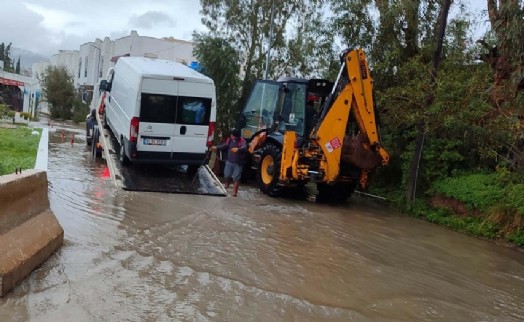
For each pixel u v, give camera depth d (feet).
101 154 53.36
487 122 39.50
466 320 19.27
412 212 42.37
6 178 18.94
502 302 22.08
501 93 39.47
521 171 37.60
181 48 139.54
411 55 50.03
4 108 87.76
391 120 46.37
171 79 39.34
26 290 16.80
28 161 37.45
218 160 50.44
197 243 25.13
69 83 156.76
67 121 150.71
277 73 78.33
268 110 46.83
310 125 43.19
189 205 34.42
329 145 40.50
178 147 40.40
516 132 37.17
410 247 30.48
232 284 19.85
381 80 50.57
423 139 42.96
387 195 47.67
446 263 27.73
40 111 187.42
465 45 46.65
